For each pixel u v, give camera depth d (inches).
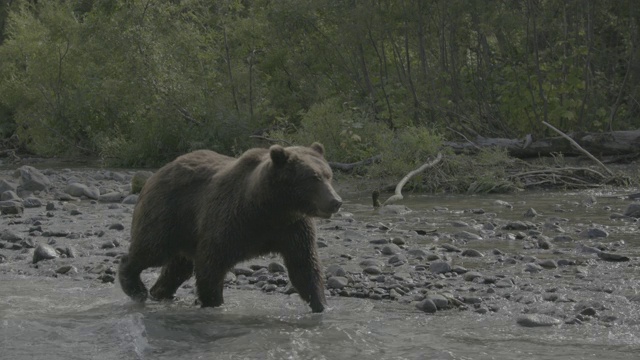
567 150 669.9
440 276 330.6
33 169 679.1
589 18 687.7
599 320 263.7
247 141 813.9
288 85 853.8
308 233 276.4
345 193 618.5
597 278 318.7
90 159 973.8
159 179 291.4
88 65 967.6
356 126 687.7
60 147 1011.9
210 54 857.5
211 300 280.2
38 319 277.6
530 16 714.2
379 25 728.3
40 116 1003.3
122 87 860.0
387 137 665.0
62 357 239.3
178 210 285.1
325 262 364.5
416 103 740.7
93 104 959.6
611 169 637.9
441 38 750.5
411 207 535.5
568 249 377.4
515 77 716.0
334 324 264.2
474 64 812.0
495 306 284.8
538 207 515.8
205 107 842.2
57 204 589.3
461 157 634.2
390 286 313.9
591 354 230.1
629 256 357.1
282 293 313.7
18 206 547.8
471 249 371.9
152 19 848.3
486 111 749.9
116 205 580.1
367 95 789.9
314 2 765.9
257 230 268.4
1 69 1034.1
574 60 717.3
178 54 852.6
